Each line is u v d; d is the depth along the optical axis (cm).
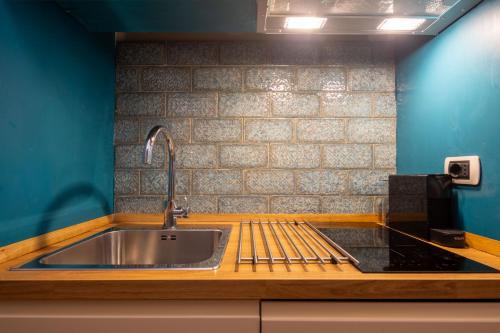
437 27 123
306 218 160
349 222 158
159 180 160
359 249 104
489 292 75
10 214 91
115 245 138
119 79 161
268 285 75
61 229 117
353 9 112
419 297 75
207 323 76
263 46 162
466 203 110
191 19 128
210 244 138
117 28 136
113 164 160
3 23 89
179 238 139
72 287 75
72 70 124
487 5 101
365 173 161
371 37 159
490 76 100
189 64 161
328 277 76
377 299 77
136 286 76
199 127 161
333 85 162
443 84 124
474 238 106
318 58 162
